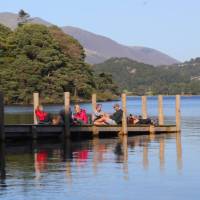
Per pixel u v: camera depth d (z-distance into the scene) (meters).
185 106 132.62
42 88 128.25
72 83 136.50
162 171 26.19
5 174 25.48
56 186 22.80
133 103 164.75
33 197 20.98
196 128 54.78
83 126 42.09
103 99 160.50
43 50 132.75
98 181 23.80
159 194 21.56
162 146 36.72
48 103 128.25
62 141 40.06
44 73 131.00
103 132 43.41
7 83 124.94
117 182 23.59
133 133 45.44
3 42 134.88
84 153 32.97
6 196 21.12
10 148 35.66
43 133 40.62
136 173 25.66
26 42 134.88
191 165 27.98
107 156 31.53
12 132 39.75
